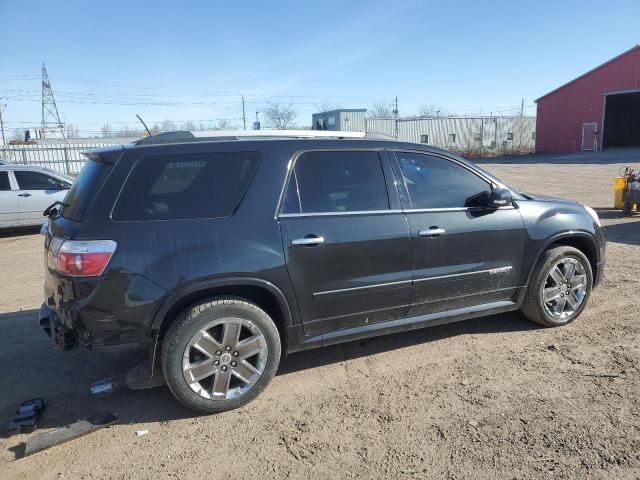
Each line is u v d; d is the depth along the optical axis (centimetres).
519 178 2275
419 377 391
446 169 433
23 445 320
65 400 376
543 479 272
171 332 333
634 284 602
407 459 293
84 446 318
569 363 404
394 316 408
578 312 489
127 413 356
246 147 367
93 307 321
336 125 5122
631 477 270
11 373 421
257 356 359
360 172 396
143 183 339
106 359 443
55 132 5991
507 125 5797
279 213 361
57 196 1177
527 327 481
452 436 313
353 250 378
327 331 385
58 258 327
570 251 474
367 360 424
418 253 403
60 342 343
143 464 298
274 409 353
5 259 901
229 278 339
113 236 324
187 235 336
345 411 347
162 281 328
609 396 352
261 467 292
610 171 2489
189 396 340
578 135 4434
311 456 300
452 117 5484
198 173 353
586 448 296
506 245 442
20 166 1161
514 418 329
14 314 574
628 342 438
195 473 288
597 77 4194
